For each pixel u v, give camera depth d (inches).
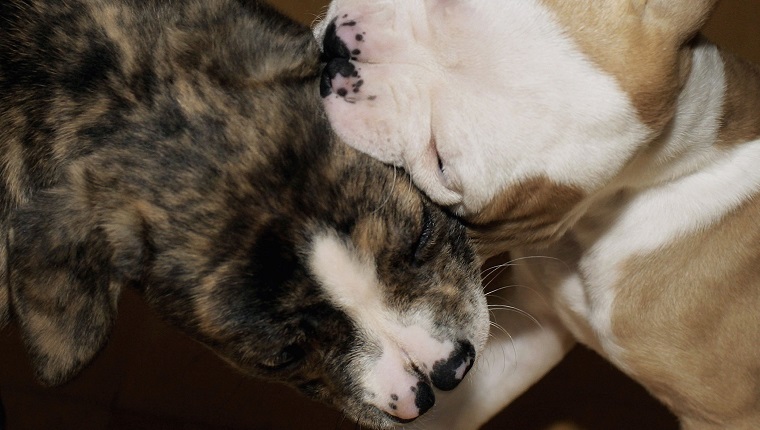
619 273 26.2
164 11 22.7
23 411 29.4
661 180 25.5
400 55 22.7
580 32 22.2
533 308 28.2
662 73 22.4
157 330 30.4
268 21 23.0
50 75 22.7
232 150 21.9
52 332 22.4
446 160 22.7
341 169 22.2
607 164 22.7
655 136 23.0
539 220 23.7
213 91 22.1
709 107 24.8
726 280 25.6
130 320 30.4
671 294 25.9
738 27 33.7
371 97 22.5
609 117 22.3
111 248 22.4
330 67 22.8
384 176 22.5
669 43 22.5
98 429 29.7
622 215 26.0
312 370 23.2
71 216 22.2
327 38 23.1
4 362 29.7
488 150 22.5
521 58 22.3
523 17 22.3
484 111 22.4
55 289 22.2
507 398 28.4
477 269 23.8
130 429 29.8
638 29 22.3
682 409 26.8
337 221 22.0
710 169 25.5
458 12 22.4
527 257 27.1
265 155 21.9
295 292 22.0
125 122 22.2
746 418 26.2
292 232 21.9
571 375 31.8
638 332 26.2
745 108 25.4
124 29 22.6
